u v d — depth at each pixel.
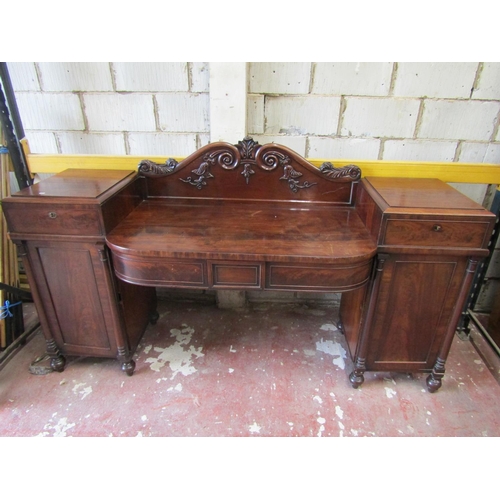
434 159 1.70
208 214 1.52
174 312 2.04
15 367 1.63
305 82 1.56
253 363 1.68
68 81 1.61
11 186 1.96
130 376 1.59
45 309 1.48
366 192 1.42
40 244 1.34
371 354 1.48
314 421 1.39
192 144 1.74
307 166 1.52
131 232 1.34
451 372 1.64
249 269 1.24
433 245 1.23
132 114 1.68
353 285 1.27
